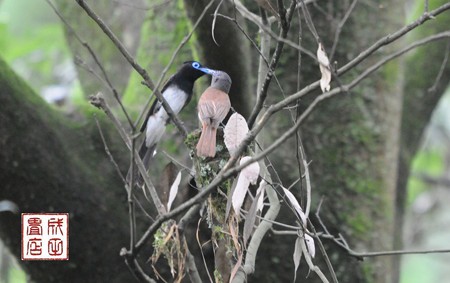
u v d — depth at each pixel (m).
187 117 11.45
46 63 18.78
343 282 11.69
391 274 12.36
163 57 12.46
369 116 12.16
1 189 10.28
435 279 23.09
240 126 7.18
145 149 10.05
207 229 10.57
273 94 11.73
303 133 12.02
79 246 10.61
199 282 7.44
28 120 10.35
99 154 10.92
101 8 15.31
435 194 21.27
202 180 7.79
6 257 13.21
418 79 13.79
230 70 9.62
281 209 11.09
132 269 6.88
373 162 12.18
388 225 12.21
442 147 21.44
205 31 9.31
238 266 7.16
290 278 11.29
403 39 12.61
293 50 11.75
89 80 14.91
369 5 12.18
